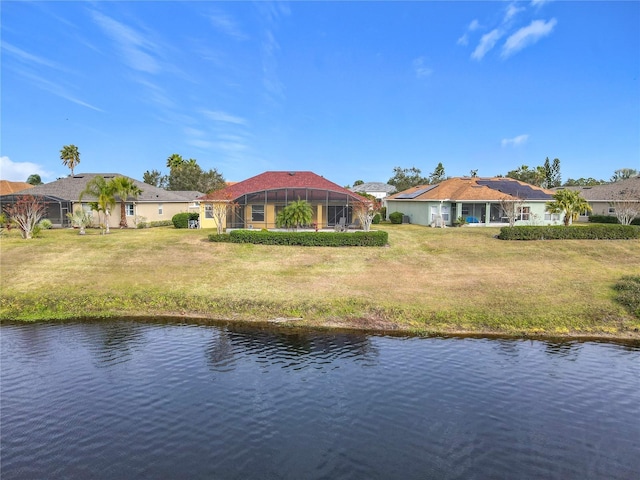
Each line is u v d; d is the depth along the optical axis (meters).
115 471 8.86
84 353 15.27
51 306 20.72
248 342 16.44
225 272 25.19
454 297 21.05
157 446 9.71
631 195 43.12
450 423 10.76
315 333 17.47
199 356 15.01
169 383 12.86
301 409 11.36
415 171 92.12
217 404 11.60
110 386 12.67
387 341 16.61
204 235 35.78
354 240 31.06
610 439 10.16
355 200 39.25
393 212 56.59
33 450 9.58
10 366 14.14
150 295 21.73
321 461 9.21
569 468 9.06
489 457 9.41
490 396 12.20
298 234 31.09
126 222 45.06
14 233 37.56
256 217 40.53
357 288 22.41
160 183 89.94
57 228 44.53
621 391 12.62
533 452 9.62
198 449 9.61
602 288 21.95
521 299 20.62
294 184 44.09
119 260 27.44
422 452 9.55
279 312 19.66
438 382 13.05
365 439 10.03
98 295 21.78
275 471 8.88
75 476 8.70
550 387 12.82
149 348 15.77
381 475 8.77
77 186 49.03
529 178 82.00
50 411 11.23
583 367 14.32
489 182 49.81
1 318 19.41
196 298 21.19
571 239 32.78
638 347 16.17
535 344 16.39
